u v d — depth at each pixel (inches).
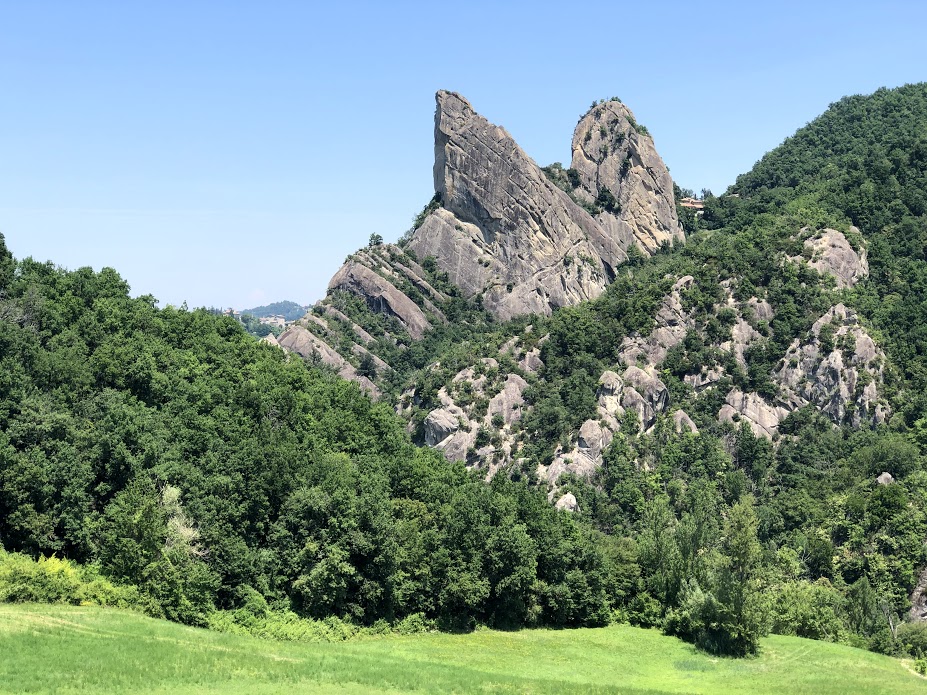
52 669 2974.9
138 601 3789.4
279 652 3649.1
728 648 4891.7
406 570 4699.8
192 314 6643.7
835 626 5743.1
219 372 5753.0
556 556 5251.0
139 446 4313.5
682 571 5423.2
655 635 5221.5
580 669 4352.9
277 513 4512.8
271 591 4271.7
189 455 4621.1
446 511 5036.9
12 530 3907.5
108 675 2997.0
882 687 4237.2
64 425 4173.2
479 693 3398.1
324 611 4347.9
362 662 3656.5
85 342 5300.2
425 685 3403.1
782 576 6146.7
